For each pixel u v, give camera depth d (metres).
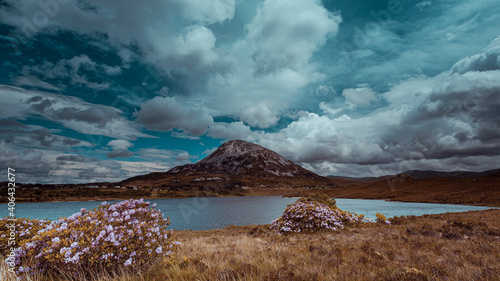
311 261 7.01
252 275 5.44
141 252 6.48
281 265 6.39
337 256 7.84
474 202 78.50
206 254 8.98
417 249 8.78
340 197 167.88
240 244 12.15
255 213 70.62
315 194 26.38
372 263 6.77
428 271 5.50
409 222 22.86
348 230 18.59
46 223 9.34
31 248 6.16
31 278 5.38
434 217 26.00
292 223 20.47
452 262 6.39
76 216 7.03
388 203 100.94
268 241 13.88
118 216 7.14
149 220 7.51
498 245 8.88
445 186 131.12
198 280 5.11
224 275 5.25
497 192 83.50
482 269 5.50
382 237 12.63
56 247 5.96
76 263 5.64
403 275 5.19
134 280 5.45
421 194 120.44
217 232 23.66
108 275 5.52
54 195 176.75
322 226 19.61
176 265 6.53
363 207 77.50
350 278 5.22
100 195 190.62
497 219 20.38
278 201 154.62
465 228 14.27
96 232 6.26
